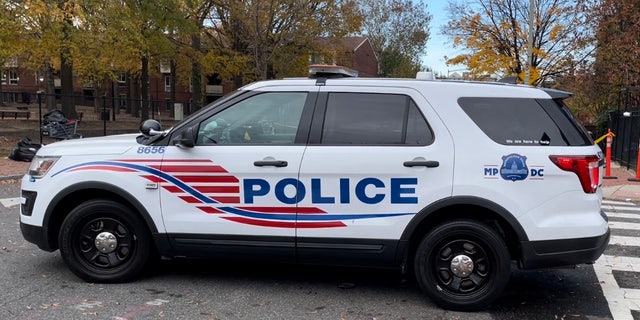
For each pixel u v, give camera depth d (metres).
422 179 4.32
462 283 4.40
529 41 18.72
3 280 4.97
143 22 21.08
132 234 4.83
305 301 4.57
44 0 16.81
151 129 5.00
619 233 7.53
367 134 4.47
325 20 24.67
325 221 4.44
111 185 4.68
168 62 32.62
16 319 4.05
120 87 57.44
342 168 4.39
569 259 4.29
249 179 4.52
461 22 24.16
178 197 4.62
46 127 16.44
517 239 4.30
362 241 4.41
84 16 17.17
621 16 20.31
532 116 4.40
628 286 5.18
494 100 4.44
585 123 29.09
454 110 4.41
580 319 4.30
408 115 4.46
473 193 4.27
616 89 22.70
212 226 4.59
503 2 23.31
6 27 16.25
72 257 4.85
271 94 4.67
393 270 5.49
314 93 4.62
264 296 4.68
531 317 4.32
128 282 4.95
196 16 25.33
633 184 12.65
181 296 4.63
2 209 8.38
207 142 4.66
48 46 18.00
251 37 23.48
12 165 13.49
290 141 4.55
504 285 4.33
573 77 23.31
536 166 4.25
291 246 4.52
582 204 4.29
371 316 4.27
